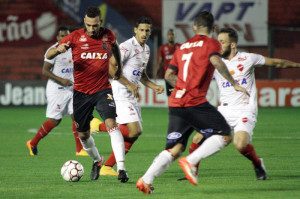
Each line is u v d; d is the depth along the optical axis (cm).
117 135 2422
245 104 2580
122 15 8600
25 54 8619
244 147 2378
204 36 2089
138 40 2825
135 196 2122
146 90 7575
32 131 5119
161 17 8569
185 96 2042
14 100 7969
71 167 2484
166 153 2053
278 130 5000
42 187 2359
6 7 8650
